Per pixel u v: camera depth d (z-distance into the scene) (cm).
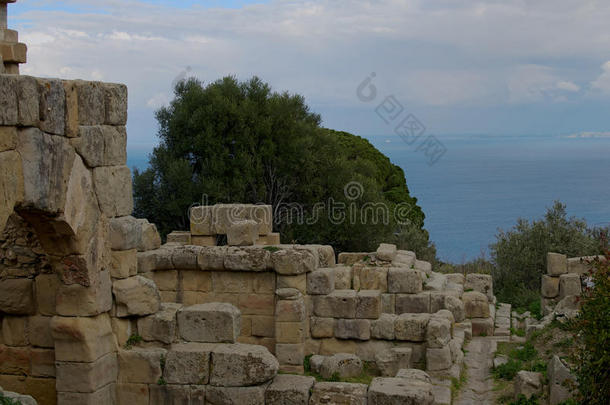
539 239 2859
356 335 1586
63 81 974
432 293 1892
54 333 1065
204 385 1088
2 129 855
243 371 1073
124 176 1137
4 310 1116
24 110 880
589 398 1067
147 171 3284
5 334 1136
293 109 3466
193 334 1145
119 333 1126
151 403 1107
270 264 1538
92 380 1062
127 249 1127
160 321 1134
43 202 919
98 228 1076
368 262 1947
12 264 1123
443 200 13562
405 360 1477
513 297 2598
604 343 1056
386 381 1094
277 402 1068
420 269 2175
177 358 1095
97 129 1058
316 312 1609
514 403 1221
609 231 2780
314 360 1512
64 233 1002
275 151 3347
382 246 2034
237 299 1582
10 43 1062
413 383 1084
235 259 1552
